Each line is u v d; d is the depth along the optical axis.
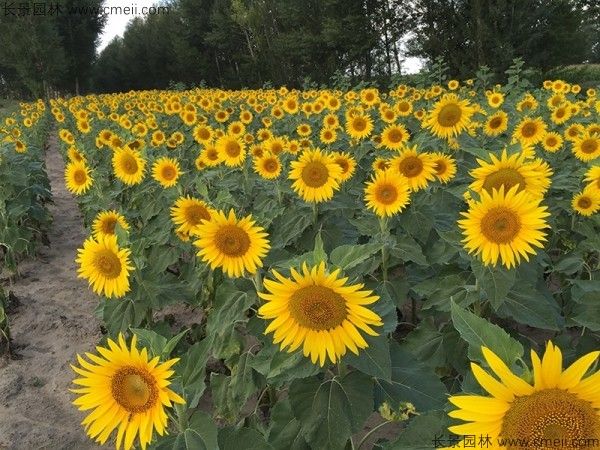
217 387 3.84
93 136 14.54
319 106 13.63
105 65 69.94
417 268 4.91
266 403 4.24
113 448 4.11
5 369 5.29
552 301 3.76
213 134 10.43
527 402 1.24
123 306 4.05
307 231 5.27
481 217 2.91
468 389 1.85
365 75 41.44
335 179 5.10
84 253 3.62
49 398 4.82
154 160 7.61
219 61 60.97
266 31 48.50
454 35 32.62
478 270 3.07
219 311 3.46
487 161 3.73
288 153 8.88
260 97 20.02
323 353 2.06
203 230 3.22
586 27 36.56
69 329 6.12
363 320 2.07
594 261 5.20
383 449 2.50
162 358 2.15
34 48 43.78
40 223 9.75
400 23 38.94
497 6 30.53
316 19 43.09
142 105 20.58
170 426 3.21
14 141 11.71
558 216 5.97
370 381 2.56
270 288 2.12
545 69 31.36
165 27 64.12
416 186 4.89
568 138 9.01
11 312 6.64
